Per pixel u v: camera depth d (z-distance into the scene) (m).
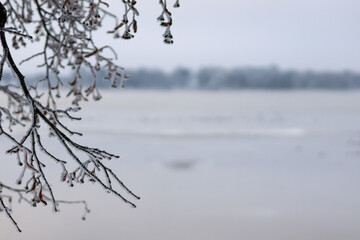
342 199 13.84
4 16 2.04
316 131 37.66
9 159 15.90
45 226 10.70
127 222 11.38
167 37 1.74
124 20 1.84
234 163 21.05
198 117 54.81
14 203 11.78
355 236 10.15
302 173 18.58
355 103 93.19
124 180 16.64
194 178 17.33
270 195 14.48
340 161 21.81
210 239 10.05
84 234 10.31
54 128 1.78
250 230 10.66
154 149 25.62
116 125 40.91
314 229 10.69
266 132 36.31
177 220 11.59
